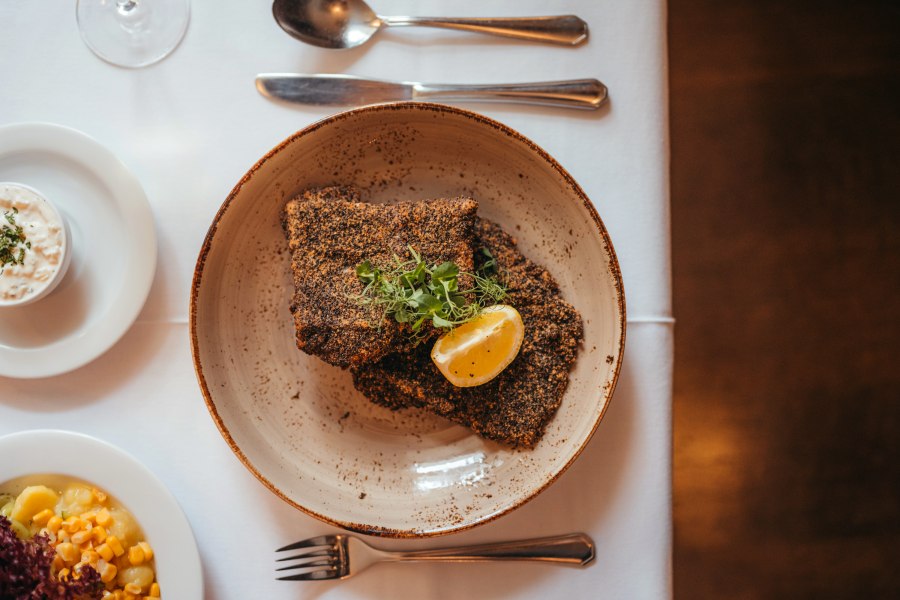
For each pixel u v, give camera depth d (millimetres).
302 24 578
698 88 873
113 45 583
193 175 584
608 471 575
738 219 873
